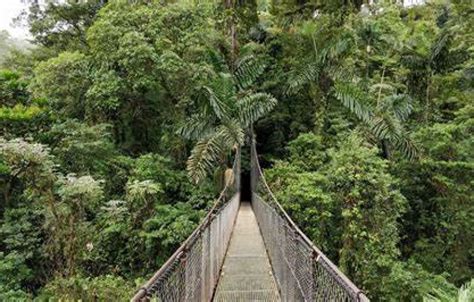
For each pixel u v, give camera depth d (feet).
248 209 46.98
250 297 13.94
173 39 34.19
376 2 52.70
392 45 43.83
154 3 36.35
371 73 45.27
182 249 7.63
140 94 36.04
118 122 39.34
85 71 34.01
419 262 30.91
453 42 39.99
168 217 26.84
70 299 20.07
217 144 30.32
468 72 39.24
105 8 36.37
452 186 30.78
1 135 27.17
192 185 32.37
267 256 20.20
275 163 40.27
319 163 35.86
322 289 6.81
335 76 40.06
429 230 32.53
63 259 23.50
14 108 28.19
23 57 48.80
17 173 22.80
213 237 14.48
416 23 55.11
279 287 14.25
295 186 29.12
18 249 23.70
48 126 30.19
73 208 23.73
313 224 27.68
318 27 43.42
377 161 25.50
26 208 25.16
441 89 43.21
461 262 30.50
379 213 24.61
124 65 31.96
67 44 48.44
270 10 52.44
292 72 42.22
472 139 32.40
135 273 25.11
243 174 59.93
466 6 39.19
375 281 23.70
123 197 29.14
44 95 32.65
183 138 36.27
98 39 33.17
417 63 41.75
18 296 20.81
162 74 33.17
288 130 51.31
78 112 35.91
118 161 32.19
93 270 24.64
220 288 14.94
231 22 43.88
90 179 23.08
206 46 36.14
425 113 40.14
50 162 23.57
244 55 43.55
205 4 38.52
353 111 35.55
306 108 49.34
